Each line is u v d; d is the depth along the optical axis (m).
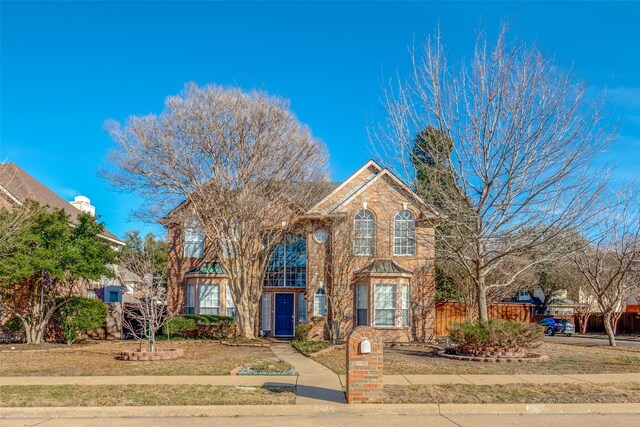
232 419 10.20
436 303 34.16
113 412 10.54
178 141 24.88
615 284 26.75
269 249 28.08
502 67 18.05
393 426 9.58
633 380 13.74
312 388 12.54
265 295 30.59
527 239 18.19
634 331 41.75
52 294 26.00
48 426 9.66
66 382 13.38
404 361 17.53
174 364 16.64
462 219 18.50
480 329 18.09
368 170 29.78
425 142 19.09
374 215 28.47
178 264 30.89
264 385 12.88
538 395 11.75
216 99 24.56
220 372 14.91
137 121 24.86
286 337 30.14
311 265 28.89
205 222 26.64
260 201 25.62
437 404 10.84
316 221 28.94
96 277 25.41
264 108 24.92
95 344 25.02
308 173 26.77
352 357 11.12
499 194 17.86
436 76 18.59
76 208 36.66
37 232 24.48
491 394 11.83
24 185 30.42
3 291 25.75
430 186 19.02
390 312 27.39
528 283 36.25
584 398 11.48
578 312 43.03
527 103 17.81
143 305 22.16
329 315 28.05
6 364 16.98
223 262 26.73
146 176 25.31
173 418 10.30
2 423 9.93
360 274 27.56
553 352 20.83
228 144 24.95
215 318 28.22
